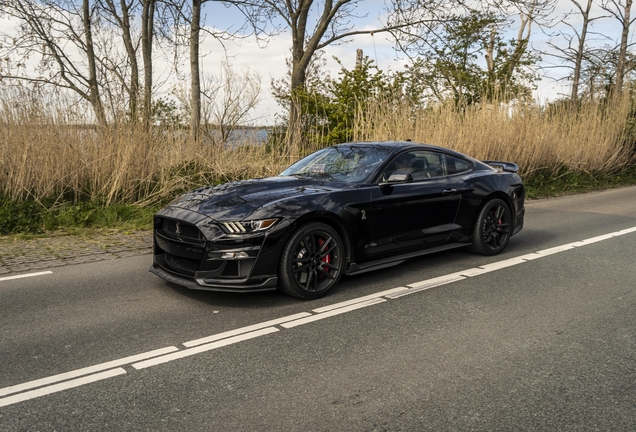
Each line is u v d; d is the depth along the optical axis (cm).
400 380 333
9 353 376
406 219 570
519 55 2147
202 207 495
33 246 721
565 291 522
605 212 1079
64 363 359
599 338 402
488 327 425
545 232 841
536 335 408
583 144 1675
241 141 1166
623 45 2089
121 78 1002
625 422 284
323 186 535
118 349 382
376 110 1334
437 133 1305
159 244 518
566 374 341
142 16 1656
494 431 276
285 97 1652
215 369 349
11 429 277
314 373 343
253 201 489
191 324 432
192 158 1082
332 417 289
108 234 803
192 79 1539
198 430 276
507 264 629
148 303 487
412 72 1692
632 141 1850
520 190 705
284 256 476
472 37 2109
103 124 965
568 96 1850
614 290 524
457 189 623
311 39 1923
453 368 350
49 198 890
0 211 816
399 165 586
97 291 524
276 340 398
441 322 436
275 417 289
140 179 975
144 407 300
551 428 279
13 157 872
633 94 1967
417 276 577
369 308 471
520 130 1470
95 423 283
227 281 460
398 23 1833
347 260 522
